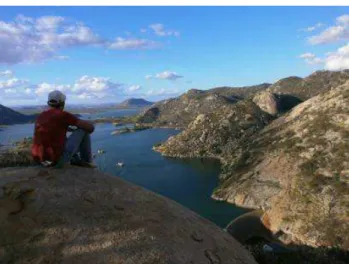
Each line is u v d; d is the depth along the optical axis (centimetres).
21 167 984
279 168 8219
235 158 10731
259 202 7750
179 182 10150
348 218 5197
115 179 1019
